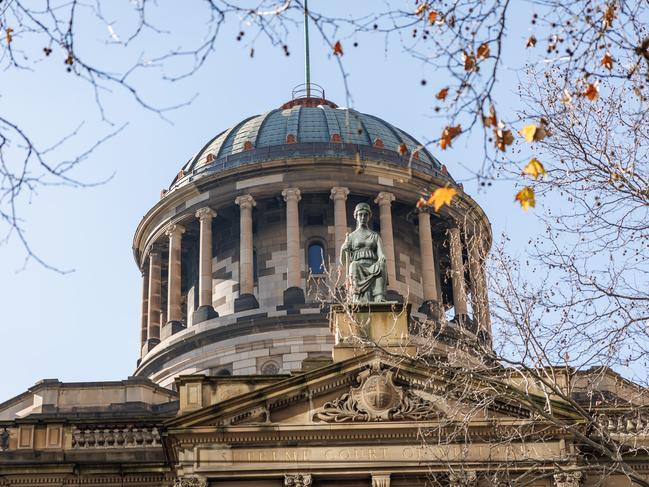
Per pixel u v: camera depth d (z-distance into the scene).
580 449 48.56
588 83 25.44
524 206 24.14
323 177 76.69
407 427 48.88
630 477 34.12
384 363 49.72
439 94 21.48
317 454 48.81
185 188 78.31
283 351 72.19
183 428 48.97
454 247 71.00
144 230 81.31
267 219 78.19
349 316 46.84
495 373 43.38
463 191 78.81
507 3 21.12
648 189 31.48
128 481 50.94
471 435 48.19
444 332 70.44
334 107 88.88
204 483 48.31
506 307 34.28
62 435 52.31
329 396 49.91
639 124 32.25
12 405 64.19
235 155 79.31
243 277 75.06
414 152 24.95
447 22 21.30
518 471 47.69
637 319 32.50
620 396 50.50
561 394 34.44
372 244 53.88
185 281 81.06
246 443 49.06
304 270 76.12
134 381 63.28
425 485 48.34
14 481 50.78
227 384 50.91
